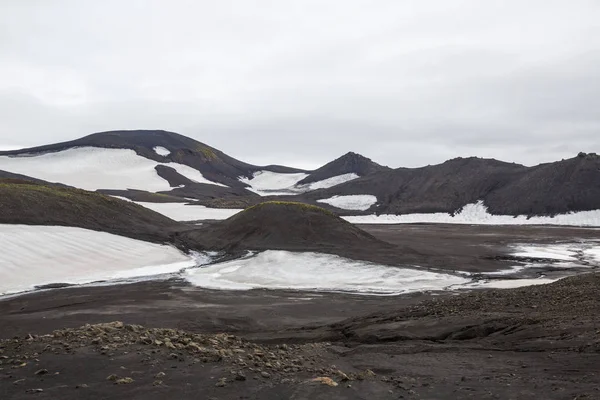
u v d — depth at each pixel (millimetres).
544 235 63844
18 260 32344
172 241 45156
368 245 40656
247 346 10336
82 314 20516
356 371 8781
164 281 30406
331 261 35125
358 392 7129
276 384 7391
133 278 31484
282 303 23562
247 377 7680
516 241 55844
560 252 46312
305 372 8227
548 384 7320
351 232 42906
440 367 9062
